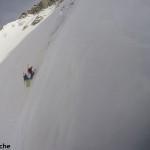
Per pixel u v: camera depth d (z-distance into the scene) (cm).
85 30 1498
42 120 1187
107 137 942
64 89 1226
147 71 1081
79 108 1073
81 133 989
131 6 1493
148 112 956
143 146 882
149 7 1441
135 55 1165
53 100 1227
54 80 1346
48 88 1344
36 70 1855
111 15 1498
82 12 1739
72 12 1994
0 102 1916
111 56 1209
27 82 1802
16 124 1499
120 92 1052
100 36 1364
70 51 1423
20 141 1263
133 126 939
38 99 1358
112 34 1332
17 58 2478
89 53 1288
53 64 1489
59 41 1688
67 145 988
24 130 1290
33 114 1286
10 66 2439
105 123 981
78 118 1041
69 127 1039
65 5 2655
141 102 991
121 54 1192
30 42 2608
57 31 2083
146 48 1179
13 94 1892
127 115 973
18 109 1659
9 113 1677
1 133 1501
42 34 2486
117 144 914
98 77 1146
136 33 1280
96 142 945
